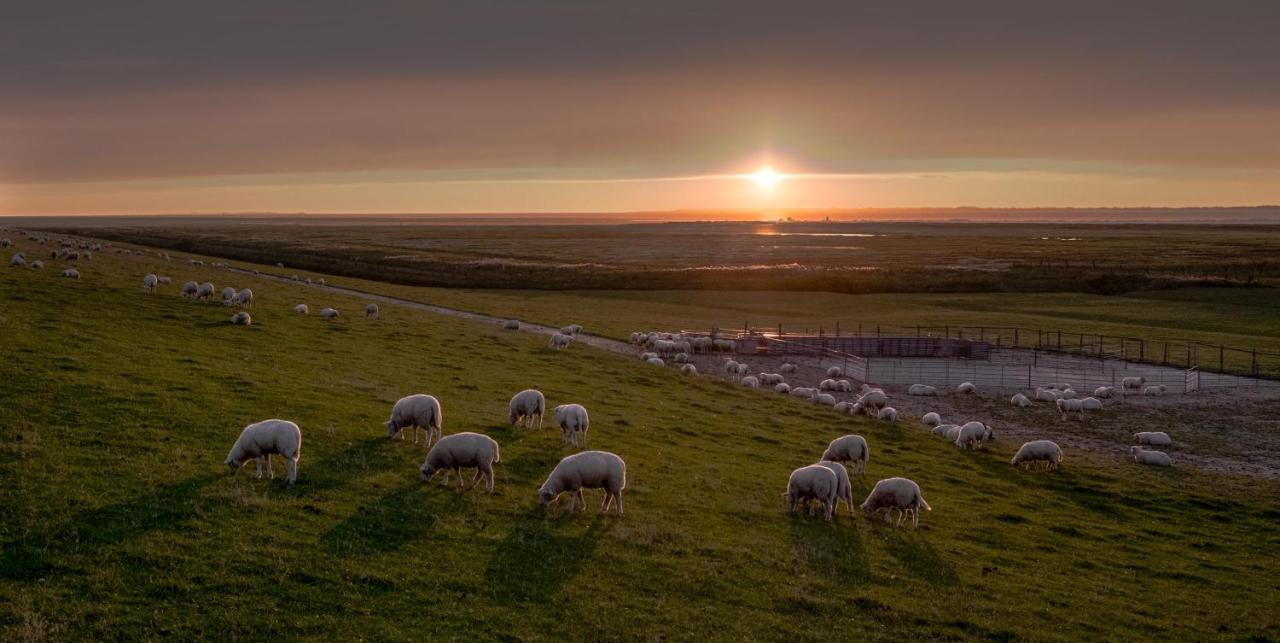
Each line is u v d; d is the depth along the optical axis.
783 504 31.78
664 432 42.28
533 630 19.81
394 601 20.39
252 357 46.72
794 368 73.31
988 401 61.84
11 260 74.81
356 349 55.03
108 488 24.55
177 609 19.05
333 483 27.25
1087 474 41.84
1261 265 158.75
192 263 108.25
